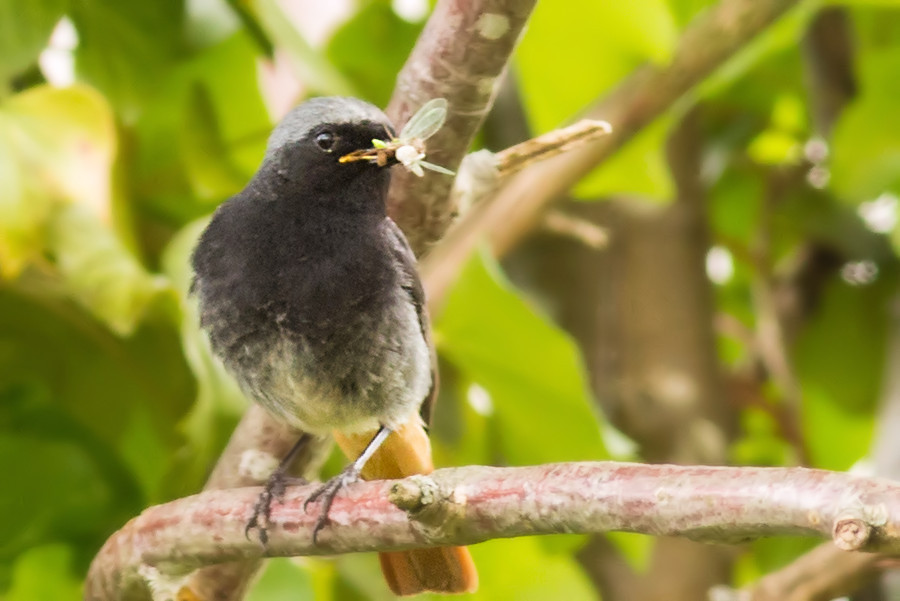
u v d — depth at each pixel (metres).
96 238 3.02
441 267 3.09
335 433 3.03
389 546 2.95
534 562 3.10
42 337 3.06
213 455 3.05
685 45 3.08
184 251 3.05
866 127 3.14
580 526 2.92
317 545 2.95
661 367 3.16
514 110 3.18
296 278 3.00
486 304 3.06
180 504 2.97
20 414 3.06
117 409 3.07
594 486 2.91
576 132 3.00
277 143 3.01
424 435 3.04
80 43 3.07
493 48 2.97
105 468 3.06
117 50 3.07
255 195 3.01
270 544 2.96
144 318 3.03
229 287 3.00
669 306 3.17
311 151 3.00
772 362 3.18
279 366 3.00
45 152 3.02
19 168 3.02
